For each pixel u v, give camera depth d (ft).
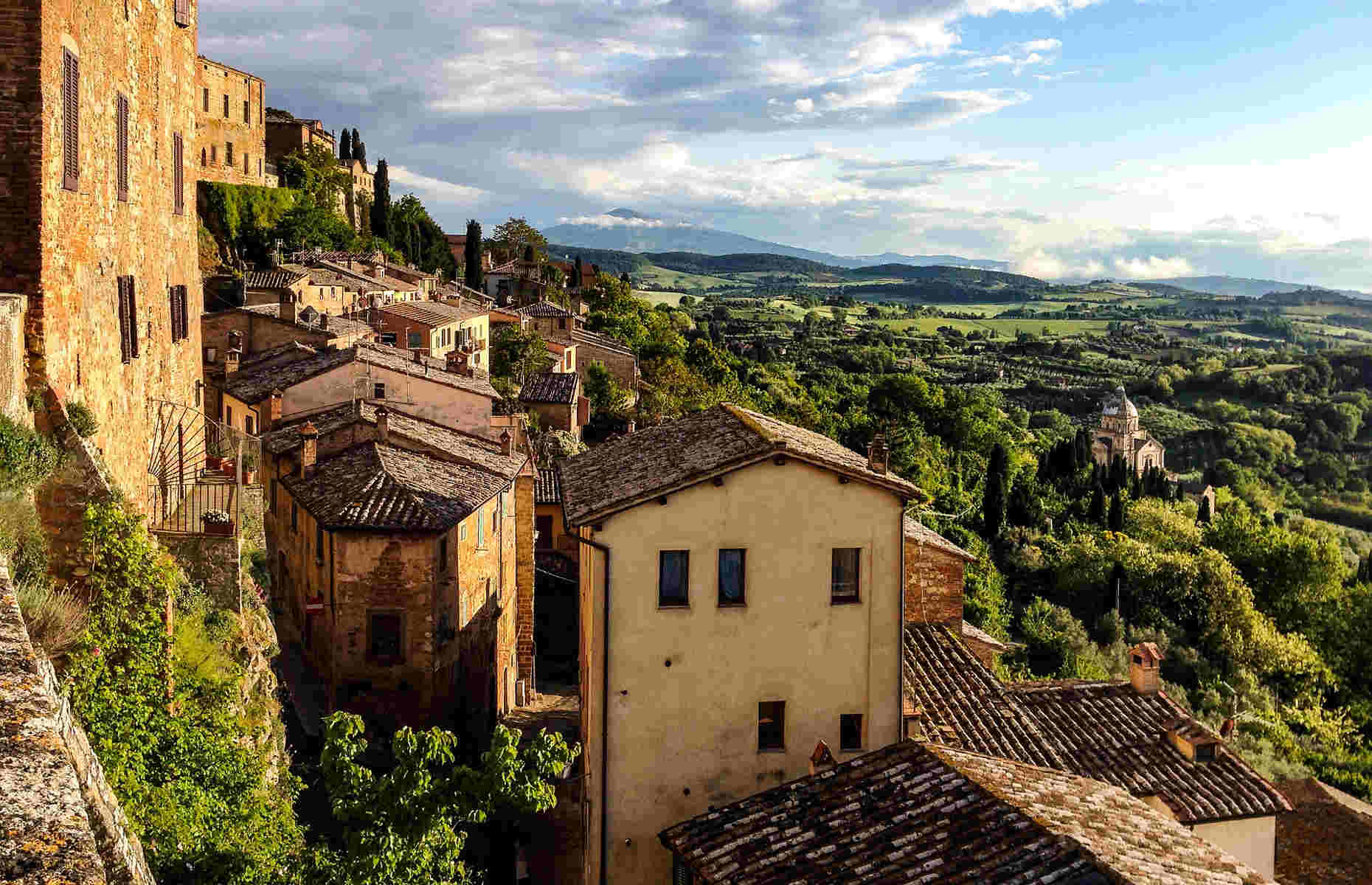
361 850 52.95
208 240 314.55
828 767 71.77
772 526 77.66
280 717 94.12
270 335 199.52
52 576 62.54
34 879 18.95
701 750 77.41
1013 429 513.86
